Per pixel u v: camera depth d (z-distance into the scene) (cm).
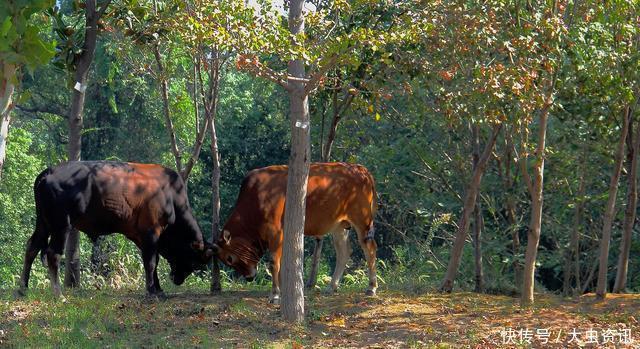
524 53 977
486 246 1453
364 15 1140
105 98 2845
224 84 2828
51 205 1033
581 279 1838
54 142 3181
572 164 1447
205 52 1236
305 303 1109
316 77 891
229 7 845
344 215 1145
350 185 1139
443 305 1128
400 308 1099
